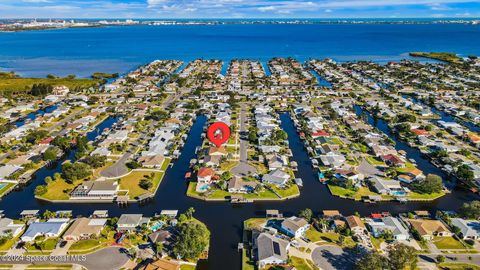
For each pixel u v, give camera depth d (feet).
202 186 458.91
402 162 520.01
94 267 318.04
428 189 442.91
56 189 454.40
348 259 330.54
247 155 555.28
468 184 470.39
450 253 337.52
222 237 366.43
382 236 360.28
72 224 369.71
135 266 319.88
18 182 473.26
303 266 320.50
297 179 479.41
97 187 441.68
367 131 651.25
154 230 370.73
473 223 374.22
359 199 436.35
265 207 421.59
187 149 590.14
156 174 496.64
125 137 615.16
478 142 592.60
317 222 380.78
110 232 368.07
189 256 326.85
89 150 567.18
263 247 331.77
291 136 650.02
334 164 519.19
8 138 612.70
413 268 307.78
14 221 386.52
